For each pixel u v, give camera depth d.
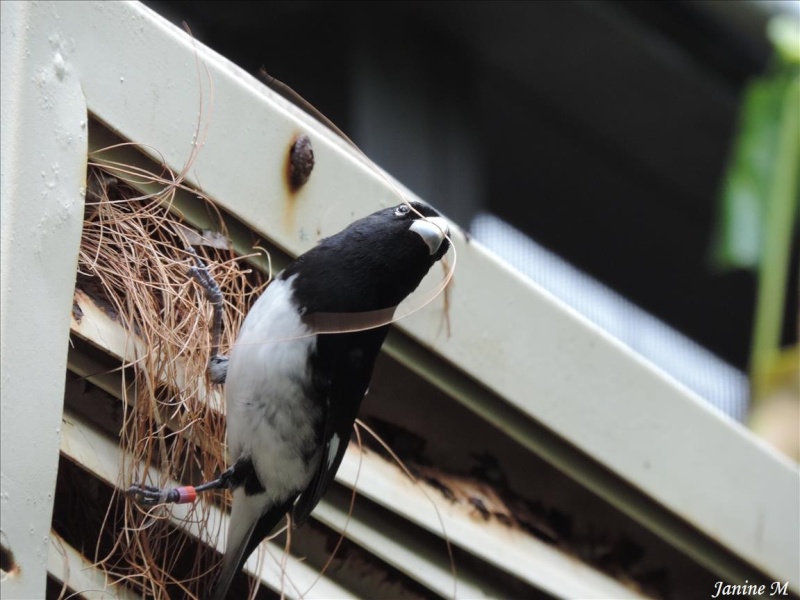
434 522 4.71
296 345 4.12
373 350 4.30
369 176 4.68
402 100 7.24
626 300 9.40
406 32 7.34
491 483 5.30
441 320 4.75
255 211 4.31
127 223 4.04
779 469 5.83
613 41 7.45
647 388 5.38
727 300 9.58
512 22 7.34
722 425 5.64
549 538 5.32
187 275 4.17
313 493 4.20
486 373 4.86
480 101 7.87
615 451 5.21
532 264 8.78
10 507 3.20
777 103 5.62
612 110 8.14
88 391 3.94
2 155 3.38
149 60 4.00
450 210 7.40
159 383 3.93
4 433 3.21
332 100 7.18
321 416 4.17
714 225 9.02
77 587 3.60
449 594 4.71
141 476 3.88
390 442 5.04
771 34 6.39
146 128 3.97
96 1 3.82
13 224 3.34
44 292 3.42
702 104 7.98
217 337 4.20
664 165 8.64
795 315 8.34
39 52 3.58
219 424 4.25
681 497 5.43
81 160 3.66
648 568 5.73
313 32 7.29
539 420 5.01
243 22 7.22
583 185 8.80
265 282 4.61
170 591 4.05
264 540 4.32
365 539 4.57
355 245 4.25
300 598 4.30
